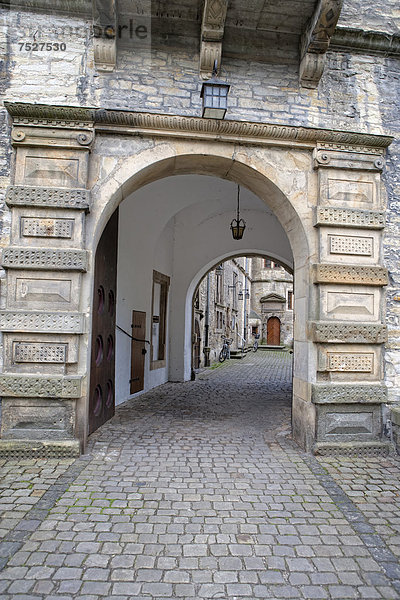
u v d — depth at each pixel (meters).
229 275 21.86
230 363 17.47
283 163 4.93
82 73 4.70
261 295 31.95
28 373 4.35
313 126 5.00
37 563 2.51
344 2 5.17
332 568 2.54
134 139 4.71
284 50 4.97
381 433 4.80
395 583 2.41
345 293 4.85
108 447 4.69
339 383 4.74
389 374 4.89
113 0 4.37
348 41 5.04
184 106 4.78
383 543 2.83
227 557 2.62
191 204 9.31
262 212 10.16
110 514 3.13
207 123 4.65
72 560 2.55
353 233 4.90
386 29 5.23
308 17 4.68
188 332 11.06
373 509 3.33
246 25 4.82
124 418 6.20
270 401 7.99
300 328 5.09
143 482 3.74
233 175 5.35
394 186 5.08
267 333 32.06
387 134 5.14
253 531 2.94
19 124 4.46
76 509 3.19
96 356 5.36
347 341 4.70
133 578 2.39
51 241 4.47
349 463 4.39
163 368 10.27
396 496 3.58
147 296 8.75
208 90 4.33
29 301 4.40
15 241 4.44
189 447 4.79
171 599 2.23
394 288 4.97
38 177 4.52
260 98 4.93
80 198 4.45
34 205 4.41
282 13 4.64
